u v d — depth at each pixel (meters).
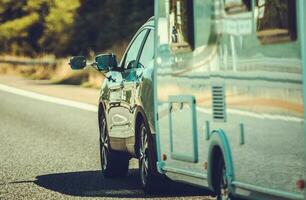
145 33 14.18
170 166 11.93
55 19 56.22
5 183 15.18
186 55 11.22
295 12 8.24
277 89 8.65
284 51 8.48
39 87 44.44
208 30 10.52
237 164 9.75
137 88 13.66
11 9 62.66
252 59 9.25
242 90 9.54
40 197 13.58
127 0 51.91
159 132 12.32
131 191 13.86
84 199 13.20
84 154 19.12
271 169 8.85
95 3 54.44
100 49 53.66
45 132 24.28
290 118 8.38
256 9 9.14
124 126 14.38
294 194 8.38
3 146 21.16
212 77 10.39
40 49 61.31
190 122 11.11
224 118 10.07
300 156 8.21
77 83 47.06
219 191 10.49
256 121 9.18
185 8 11.21
